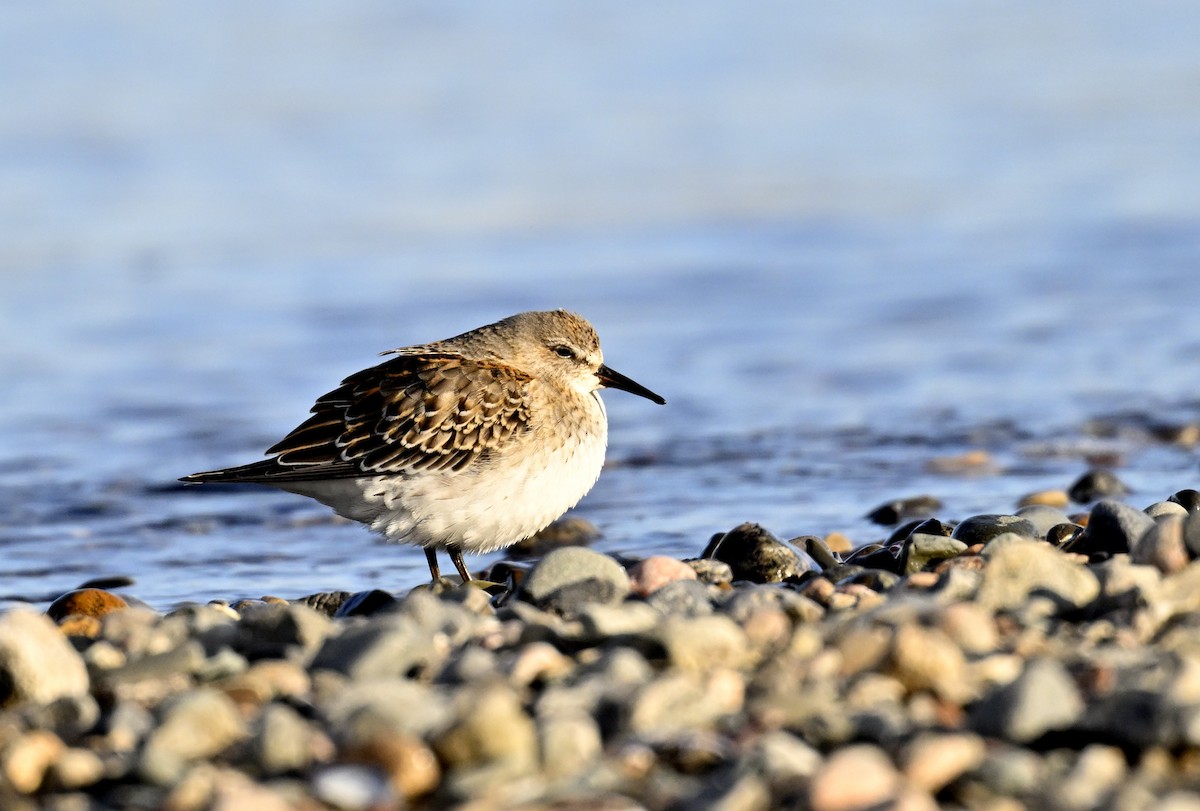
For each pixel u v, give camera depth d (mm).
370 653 7566
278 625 8461
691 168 32875
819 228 29266
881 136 35062
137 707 7074
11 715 7176
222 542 13930
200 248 27781
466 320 23594
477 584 11023
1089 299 23578
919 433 17219
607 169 32875
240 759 6453
